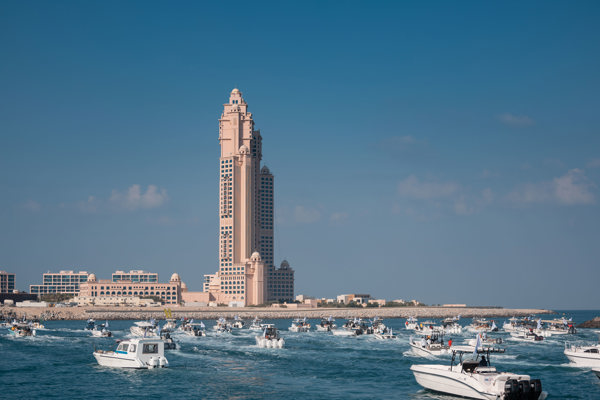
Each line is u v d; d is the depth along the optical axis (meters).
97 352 118.44
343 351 143.00
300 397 86.44
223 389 92.25
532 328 196.88
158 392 90.00
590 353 110.31
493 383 77.56
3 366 115.62
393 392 89.31
